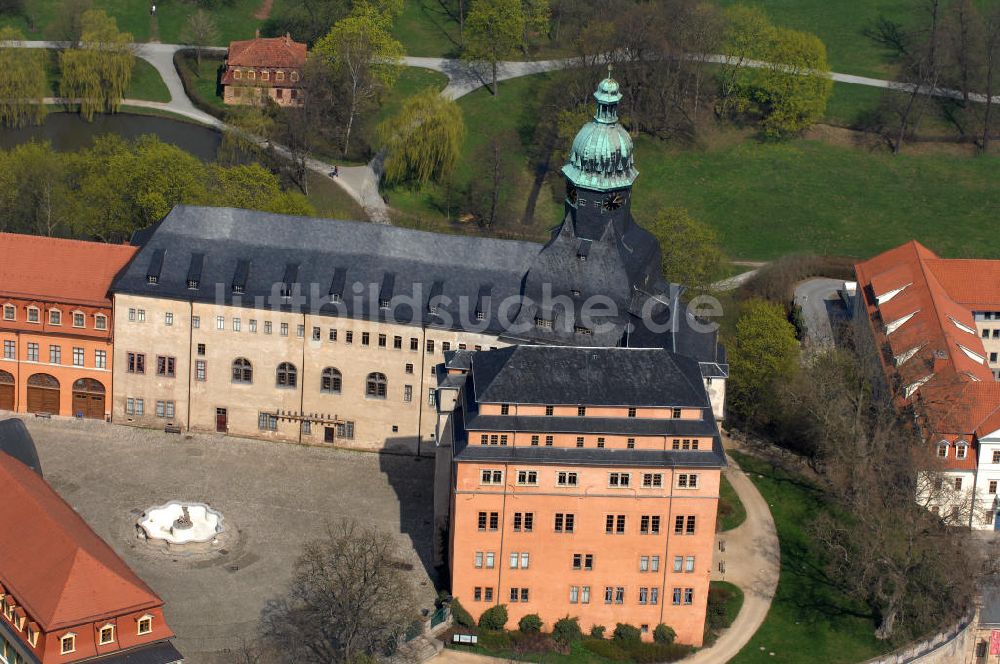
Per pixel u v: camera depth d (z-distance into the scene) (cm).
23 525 19050
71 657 18225
